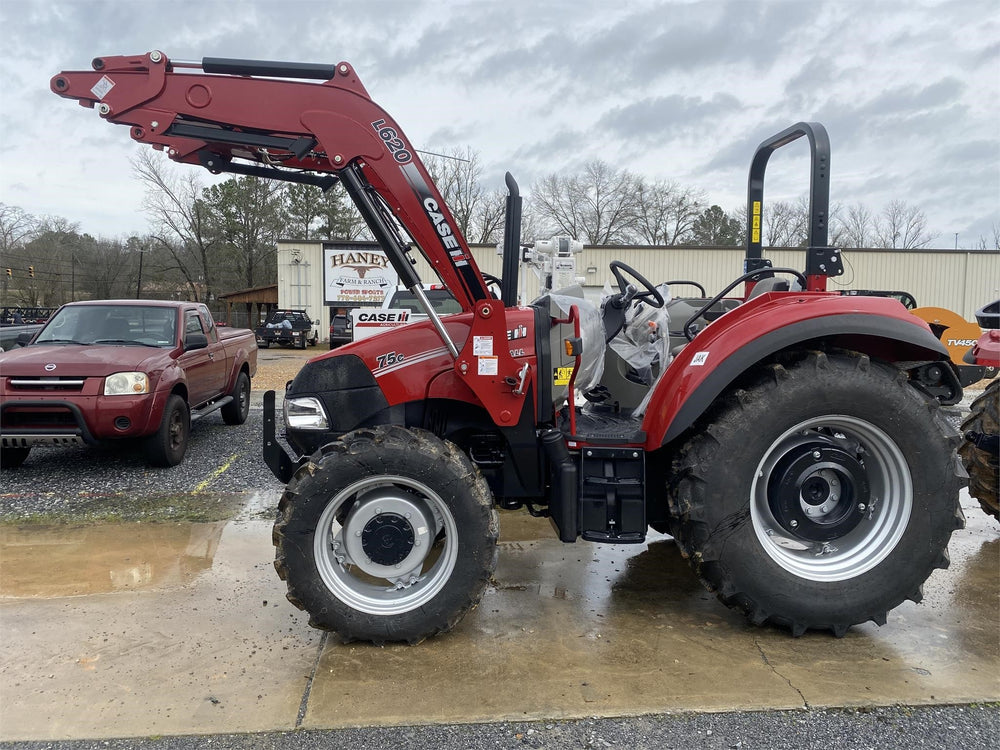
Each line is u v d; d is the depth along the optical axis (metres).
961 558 3.99
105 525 4.60
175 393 6.59
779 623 2.97
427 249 2.91
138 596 3.46
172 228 49.03
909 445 2.86
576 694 2.54
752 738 2.29
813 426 2.91
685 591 3.54
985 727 2.35
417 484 2.86
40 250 48.09
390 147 2.84
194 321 7.38
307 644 2.95
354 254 25.77
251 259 50.69
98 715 2.42
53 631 3.07
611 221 45.97
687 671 2.71
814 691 2.56
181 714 2.43
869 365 2.86
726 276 27.66
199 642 2.97
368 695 2.54
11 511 4.91
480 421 3.35
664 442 2.87
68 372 5.59
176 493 5.40
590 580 3.68
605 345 3.78
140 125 2.88
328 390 3.27
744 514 2.84
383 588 3.00
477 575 2.87
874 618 2.94
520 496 3.23
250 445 7.32
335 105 2.83
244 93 2.83
